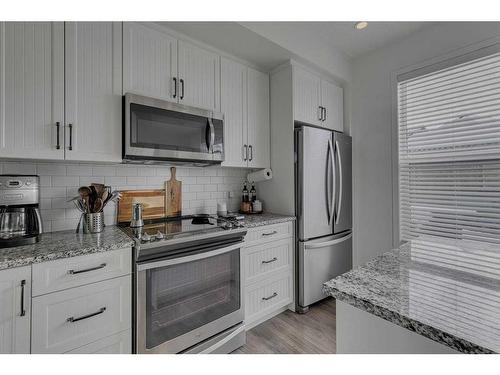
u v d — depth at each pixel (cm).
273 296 217
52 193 169
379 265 94
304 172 233
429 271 88
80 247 125
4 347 106
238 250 187
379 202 266
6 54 130
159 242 144
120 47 165
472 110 208
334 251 259
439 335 54
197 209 240
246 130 237
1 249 121
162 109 176
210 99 210
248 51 221
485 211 203
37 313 112
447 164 223
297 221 237
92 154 154
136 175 206
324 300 260
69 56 147
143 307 140
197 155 193
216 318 172
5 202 133
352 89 288
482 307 62
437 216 228
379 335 70
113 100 162
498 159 197
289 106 240
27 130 134
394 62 255
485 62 203
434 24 226
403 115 250
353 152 289
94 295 127
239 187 273
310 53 238
